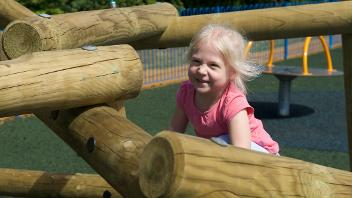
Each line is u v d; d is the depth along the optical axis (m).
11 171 3.74
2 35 2.96
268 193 1.72
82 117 2.56
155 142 1.69
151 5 4.11
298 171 1.80
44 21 3.03
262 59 15.86
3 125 8.37
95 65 2.57
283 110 9.72
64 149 7.15
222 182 1.66
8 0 3.73
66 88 2.44
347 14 3.79
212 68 2.71
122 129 2.31
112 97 2.65
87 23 3.39
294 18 3.88
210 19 4.02
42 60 2.40
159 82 12.33
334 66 15.40
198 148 1.66
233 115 2.75
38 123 8.52
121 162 2.14
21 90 2.26
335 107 10.42
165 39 4.15
